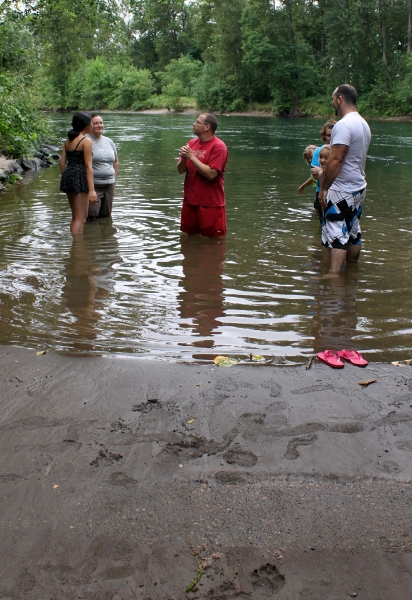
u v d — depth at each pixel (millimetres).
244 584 1812
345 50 45219
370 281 5105
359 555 1924
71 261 5648
